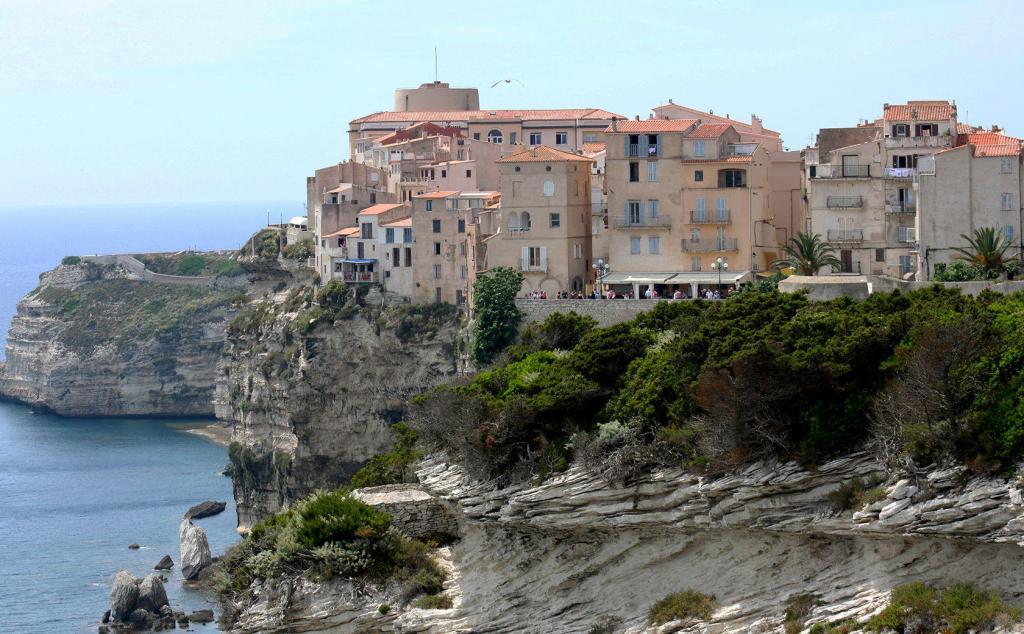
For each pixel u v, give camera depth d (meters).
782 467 163.00
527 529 184.12
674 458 171.75
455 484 188.50
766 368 162.75
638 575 175.75
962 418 152.38
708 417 170.75
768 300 184.62
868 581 158.12
